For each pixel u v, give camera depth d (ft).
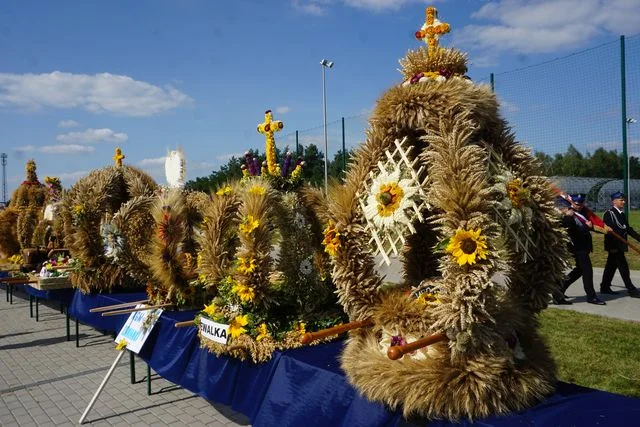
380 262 7.85
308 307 11.37
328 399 8.09
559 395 6.92
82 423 13.64
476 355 6.41
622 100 32.94
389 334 7.37
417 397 6.40
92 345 21.71
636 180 44.65
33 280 21.57
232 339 10.52
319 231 12.26
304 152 42.34
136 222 16.40
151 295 15.40
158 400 15.11
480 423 6.19
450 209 6.35
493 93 7.20
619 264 25.55
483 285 6.10
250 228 10.81
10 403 15.25
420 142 8.02
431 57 7.73
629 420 6.00
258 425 9.37
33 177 34.35
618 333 18.24
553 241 7.20
